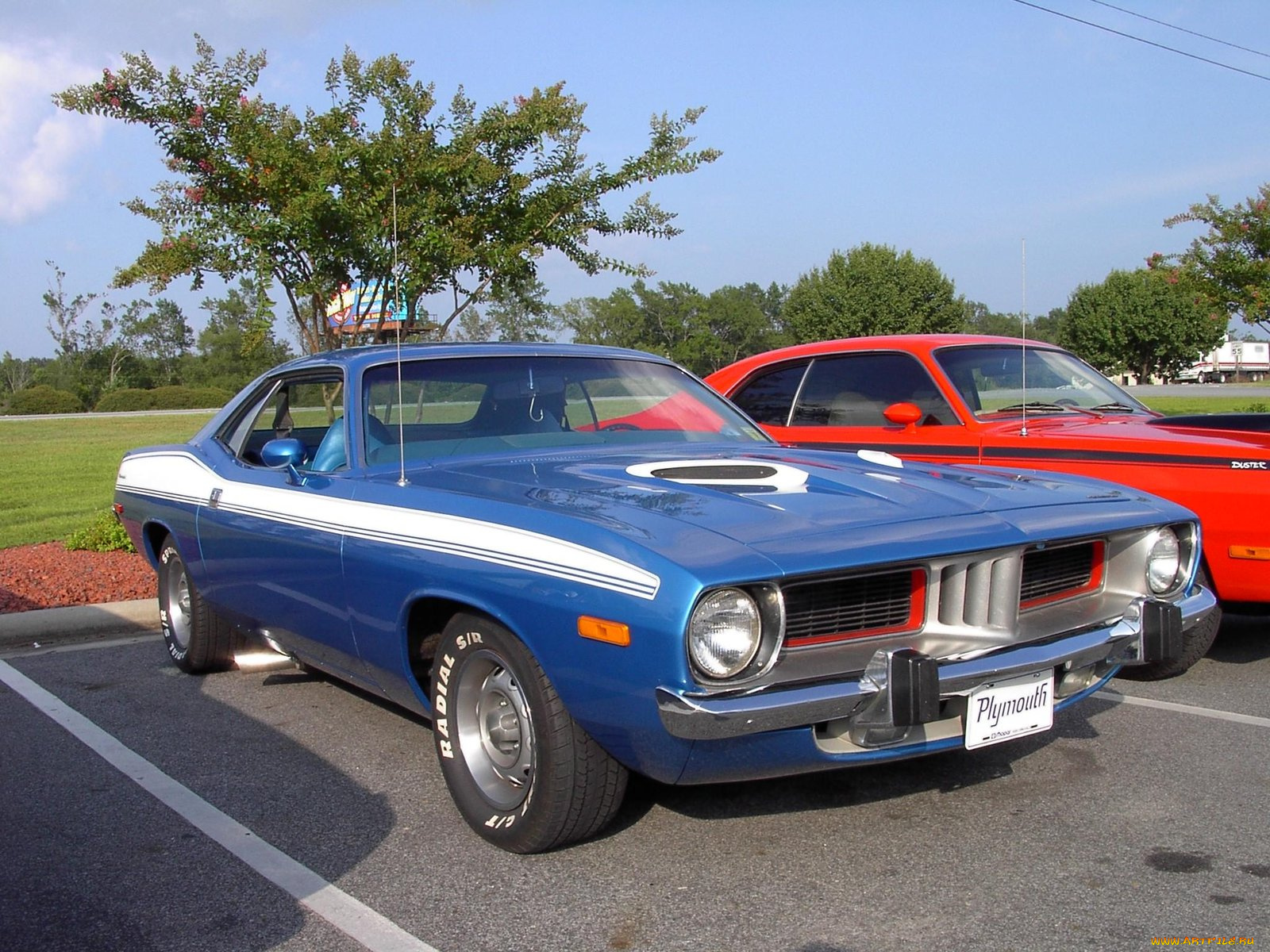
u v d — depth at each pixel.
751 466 3.71
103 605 6.55
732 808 3.51
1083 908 2.81
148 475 5.42
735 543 2.76
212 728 4.55
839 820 3.40
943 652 2.92
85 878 3.16
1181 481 4.90
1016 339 6.63
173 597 5.48
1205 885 2.92
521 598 2.96
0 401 53.75
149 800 3.76
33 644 6.21
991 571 3.04
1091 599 3.41
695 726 2.58
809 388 6.66
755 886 2.98
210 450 5.01
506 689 3.20
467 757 3.31
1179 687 4.83
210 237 7.27
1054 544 3.18
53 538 9.48
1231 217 15.06
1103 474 5.17
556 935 2.75
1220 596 4.83
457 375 4.17
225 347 67.19
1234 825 3.31
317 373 4.43
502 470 3.71
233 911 2.94
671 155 8.27
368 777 3.93
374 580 3.53
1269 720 4.34
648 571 2.67
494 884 3.04
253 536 4.27
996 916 2.77
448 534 3.24
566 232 7.97
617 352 4.65
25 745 4.38
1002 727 3.02
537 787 3.02
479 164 7.61
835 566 2.72
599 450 4.10
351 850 3.31
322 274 7.46
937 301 51.19
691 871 3.08
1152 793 3.58
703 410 4.58
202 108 7.17
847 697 2.69
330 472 3.98
